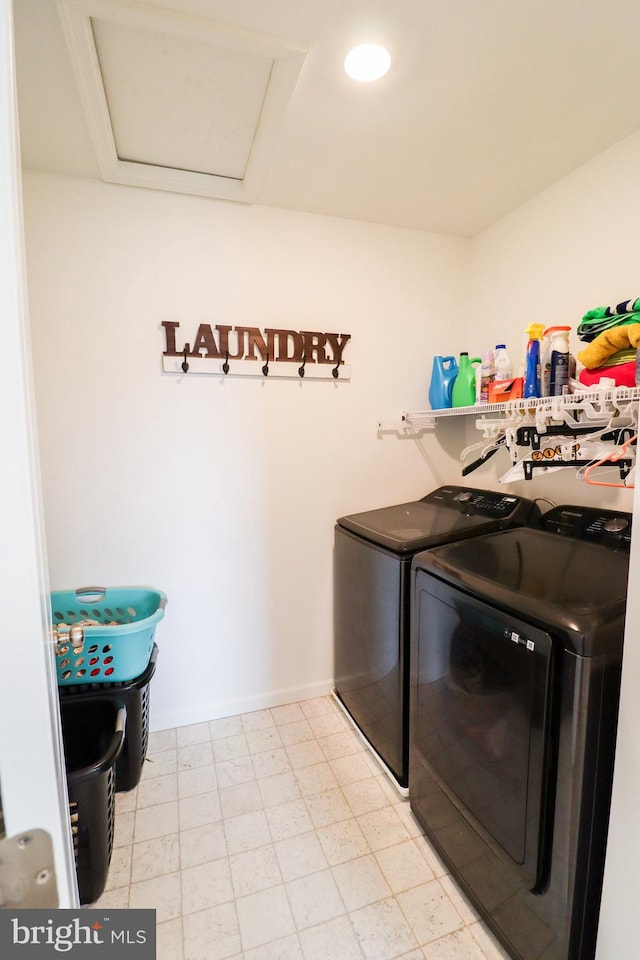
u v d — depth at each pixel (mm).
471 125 1406
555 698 915
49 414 1691
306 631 2180
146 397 1794
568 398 1352
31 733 415
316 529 2129
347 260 2051
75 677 1494
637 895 807
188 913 1221
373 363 2146
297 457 2057
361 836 1457
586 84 1239
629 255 1497
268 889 1287
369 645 1784
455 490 2156
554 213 1765
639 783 796
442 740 1315
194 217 1795
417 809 1487
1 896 419
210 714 2047
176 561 1913
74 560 1774
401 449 2242
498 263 2078
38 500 477
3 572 394
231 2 981
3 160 365
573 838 906
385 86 1235
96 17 1011
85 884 1198
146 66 1168
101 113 1306
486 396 1885
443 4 992
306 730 1979
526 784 992
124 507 1813
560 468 1403
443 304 2250
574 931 935
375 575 1695
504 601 1044
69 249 1655
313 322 2016
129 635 1491
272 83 1223
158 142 1494
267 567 2066
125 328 1741
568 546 1396
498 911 1124
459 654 1212
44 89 1225
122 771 1586
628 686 805
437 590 1305
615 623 903
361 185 1750
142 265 1740
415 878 1316
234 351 1889
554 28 1059
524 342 1944
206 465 1909
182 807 1572
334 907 1236
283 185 1739
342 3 989
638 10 1012
